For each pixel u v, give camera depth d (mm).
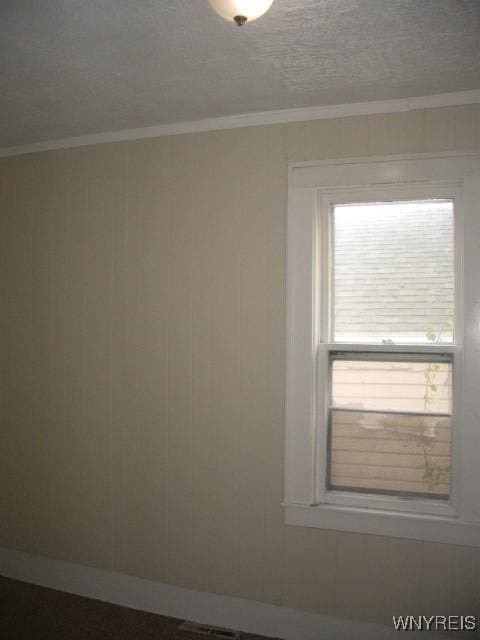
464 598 2600
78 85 2625
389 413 2795
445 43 2211
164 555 3111
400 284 2791
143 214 3215
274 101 2805
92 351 3320
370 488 2818
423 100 2701
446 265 2721
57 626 2906
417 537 2666
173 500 3105
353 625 2752
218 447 3025
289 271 2895
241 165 3012
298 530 2861
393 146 2746
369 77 2518
